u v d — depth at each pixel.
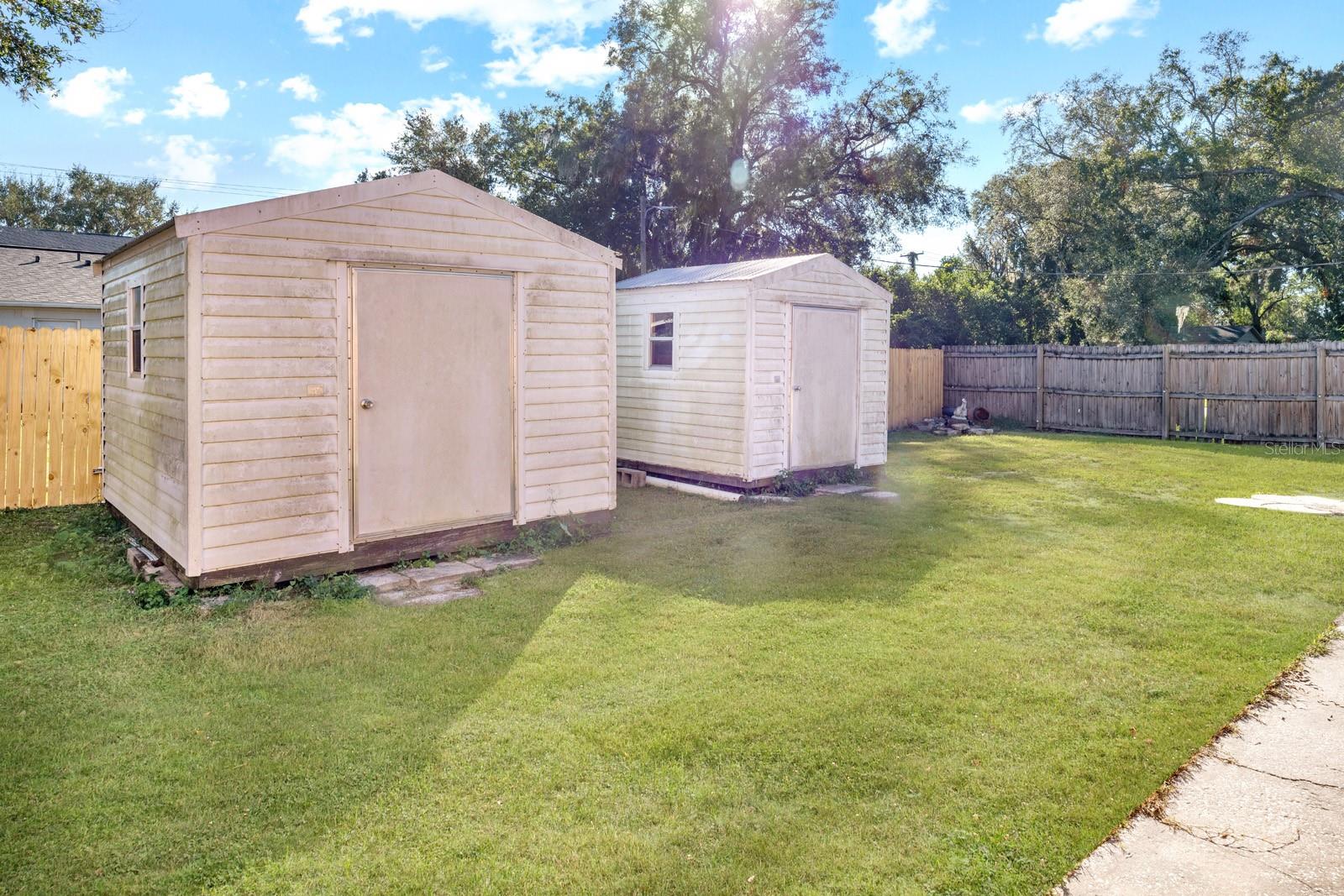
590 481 7.89
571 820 3.00
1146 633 5.06
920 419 19.78
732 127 25.95
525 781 3.29
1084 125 23.39
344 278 6.18
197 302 5.51
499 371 7.13
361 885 2.62
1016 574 6.46
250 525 5.84
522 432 7.32
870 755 3.50
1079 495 10.10
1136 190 21.61
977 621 5.30
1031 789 3.23
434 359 6.71
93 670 4.44
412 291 6.55
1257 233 22.70
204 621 5.24
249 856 2.78
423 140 30.20
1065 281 22.84
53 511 8.94
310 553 6.13
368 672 4.45
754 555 7.08
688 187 25.47
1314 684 4.23
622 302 11.83
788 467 10.52
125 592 5.84
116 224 43.69
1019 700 4.07
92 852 2.79
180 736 3.68
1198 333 22.89
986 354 19.95
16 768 3.38
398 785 3.26
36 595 5.79
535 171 28.47
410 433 6.61
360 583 6.12
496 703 4.04
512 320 7.19
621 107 26.03
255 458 5.83
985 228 28.91
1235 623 5.25
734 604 5.69
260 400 5.82
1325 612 5.46
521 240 7.19
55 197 43.09
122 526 7.97
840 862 2.75
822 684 4.26
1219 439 16.20
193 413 5.54
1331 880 2.60
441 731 3.73
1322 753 3.48
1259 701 4.01
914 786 3.25
